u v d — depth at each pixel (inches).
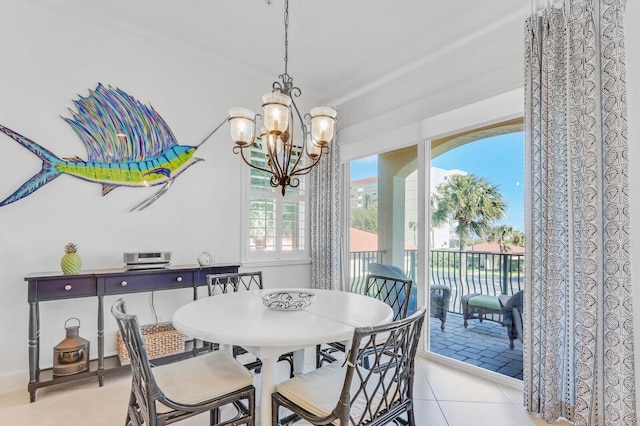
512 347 102.7
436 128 123.3
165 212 122.5
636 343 75.0
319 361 96.4
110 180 111.7
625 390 71.2
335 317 68.1
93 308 108.0
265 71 144.4
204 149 132.6
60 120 103.7
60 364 92.4
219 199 135.9
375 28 113.0
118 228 112.8
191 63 130.0
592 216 74.7
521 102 102.0
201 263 119.2
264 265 147.6
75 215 105.6
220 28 114.7
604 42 75.5
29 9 99.3
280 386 61.2
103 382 99.1
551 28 84.4
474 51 109.8
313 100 166.1
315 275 160.2
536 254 85.4
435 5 101.1
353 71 143.3
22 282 97.0
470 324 113.6
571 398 79.7
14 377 95.0
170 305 122.9
